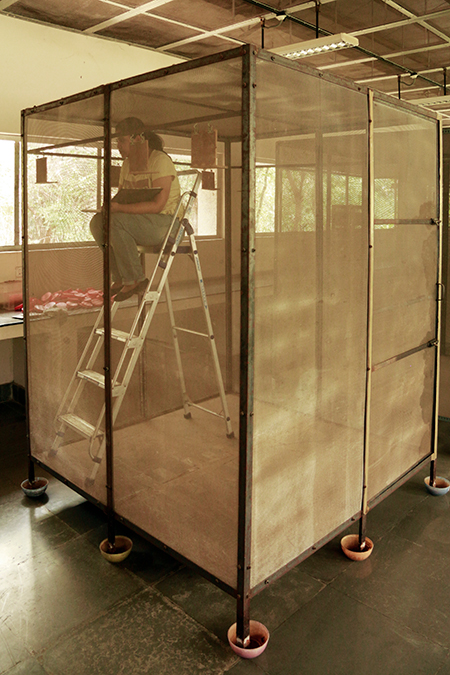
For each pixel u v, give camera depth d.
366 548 2.68
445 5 4.15
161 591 2.41
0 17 3.83
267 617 2.24
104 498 2.64
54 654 2.06
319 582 2.47
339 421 2.33
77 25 4.16
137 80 2.07
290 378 2.01
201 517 2.09
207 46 4.87
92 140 2.35
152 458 2.28
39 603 2.34
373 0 4.00
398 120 2.54
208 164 1.83
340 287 2.23
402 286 2.69
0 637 2.14
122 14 3.97
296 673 1.96
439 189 2.96
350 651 2.06
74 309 2.62
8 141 4.23
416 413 3.01
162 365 2.14
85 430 2.63
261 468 1.93
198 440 2.03
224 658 2.03
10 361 4.85
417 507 3.15
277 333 1.91
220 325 1.88
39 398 3.05
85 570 2.56
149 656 2.04
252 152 1.70
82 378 2.60
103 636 2.15
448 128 3.94
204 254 1.89
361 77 6.41
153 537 2.37
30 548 2.74
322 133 2.04
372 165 2.34
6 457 3.81
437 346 3.11
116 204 2.24
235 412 1.87
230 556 1.99
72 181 2.51
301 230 1.97
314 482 2.23
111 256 2.32
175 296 2.03
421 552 2.71
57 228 2.66
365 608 2.30
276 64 1.77
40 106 2.71
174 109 1.93
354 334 2.35
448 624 2.21
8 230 4.35
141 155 2.09
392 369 2.70
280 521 2.08
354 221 2.27
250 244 1.73
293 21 4.38
